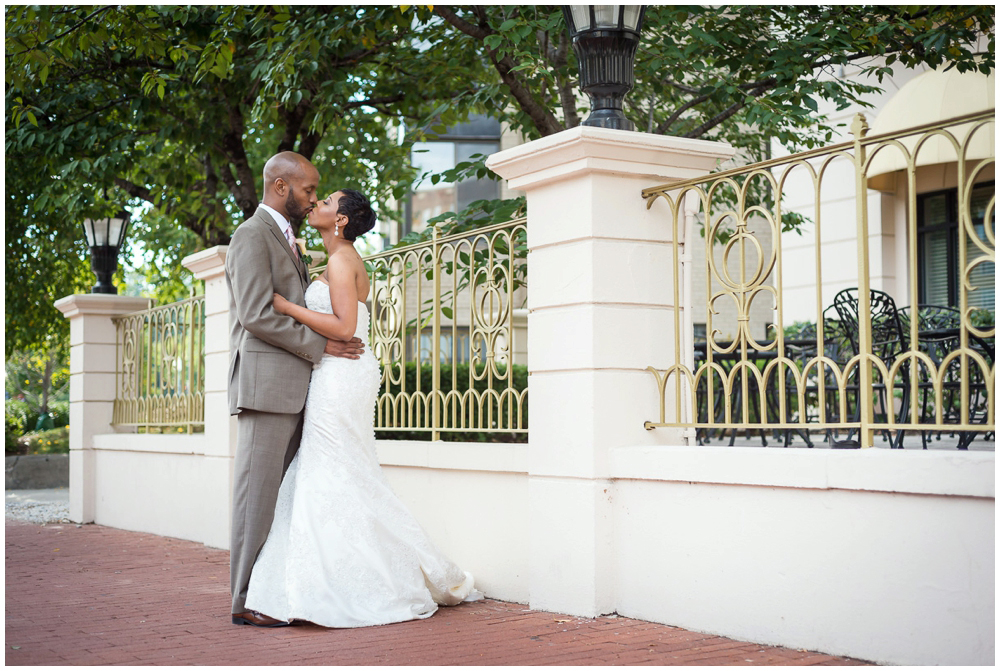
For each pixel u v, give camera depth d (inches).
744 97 273.0
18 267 455.5
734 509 144.4
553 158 168.1
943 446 218.1
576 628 153.1
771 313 544.7
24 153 358.3
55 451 589.0
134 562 241.4
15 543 286.0
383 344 225.1
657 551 156.2
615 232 165.9
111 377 360.8
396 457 209.8
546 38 307.0
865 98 443.2
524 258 267.9
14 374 836.0
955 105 370.6
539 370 173.5
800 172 469.1
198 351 297.0
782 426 142.4
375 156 433.4
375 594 160.6
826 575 131.4
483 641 144.4
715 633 146.3
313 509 160.6
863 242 132.9
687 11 280.2
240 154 368.8
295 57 289.4
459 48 334.3
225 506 266.4
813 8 296.2
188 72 332.8
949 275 406.0
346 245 171.6
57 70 329.4
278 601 157.8
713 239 159.0
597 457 161.9
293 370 163.2
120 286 542.3
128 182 406.9
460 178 282.0
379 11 300.5
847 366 135.0
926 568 120.1
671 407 169.9
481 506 189.2
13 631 155.3
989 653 113.8
